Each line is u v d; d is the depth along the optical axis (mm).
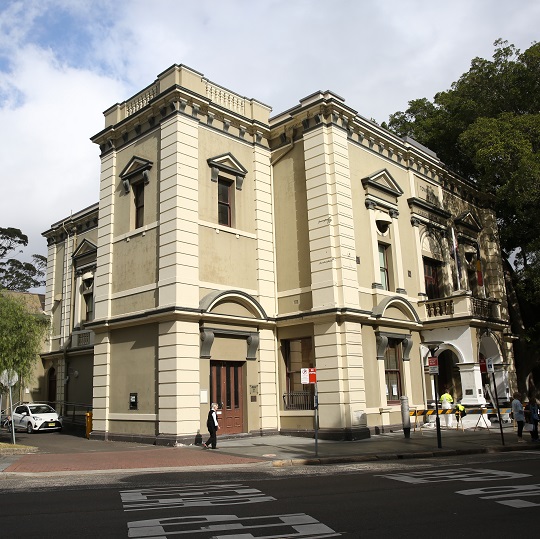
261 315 21422
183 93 20609
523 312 34562
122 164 23062
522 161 23891
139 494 10070
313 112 22188
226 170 21859
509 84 28719
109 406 21328
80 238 32438
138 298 20672
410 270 24891
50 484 11523
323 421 19922
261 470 13422
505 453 16672
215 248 20797
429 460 15008
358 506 8570
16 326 21859
